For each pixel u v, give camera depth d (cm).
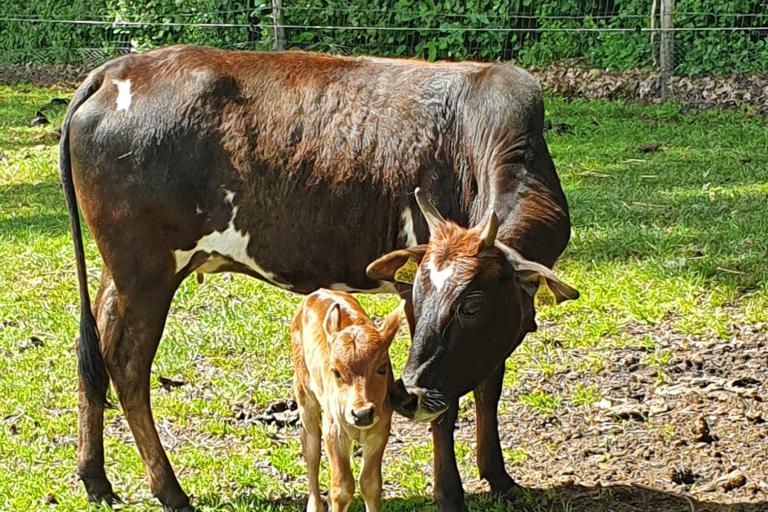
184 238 626
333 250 623
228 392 783
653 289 916
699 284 917
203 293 959
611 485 644
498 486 635
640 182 1202
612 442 695
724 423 709
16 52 2039
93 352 623
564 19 1714
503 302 528
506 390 774
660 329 859
